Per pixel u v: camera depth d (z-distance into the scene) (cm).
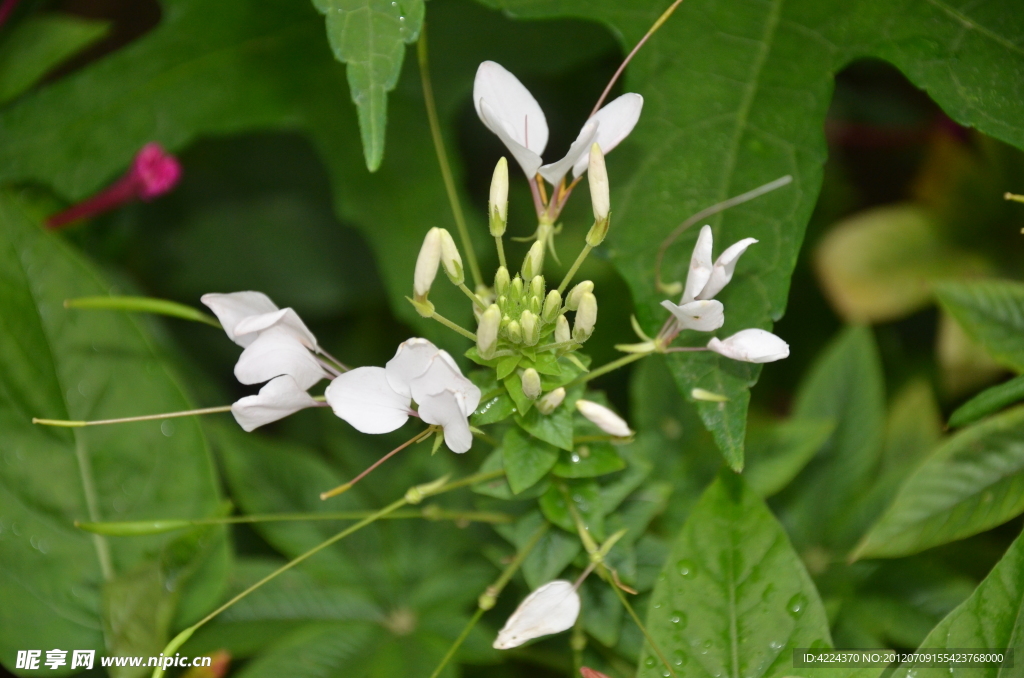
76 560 63
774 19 61
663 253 59
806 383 67
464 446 56
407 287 68
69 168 68
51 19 70
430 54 70
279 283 82
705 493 59
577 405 57
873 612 63
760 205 59
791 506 65
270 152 84
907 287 68
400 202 69
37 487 63
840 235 69
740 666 58
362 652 63
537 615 57
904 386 70
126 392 64
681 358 58
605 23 61
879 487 65
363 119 56
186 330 81
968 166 69
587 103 78
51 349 64
